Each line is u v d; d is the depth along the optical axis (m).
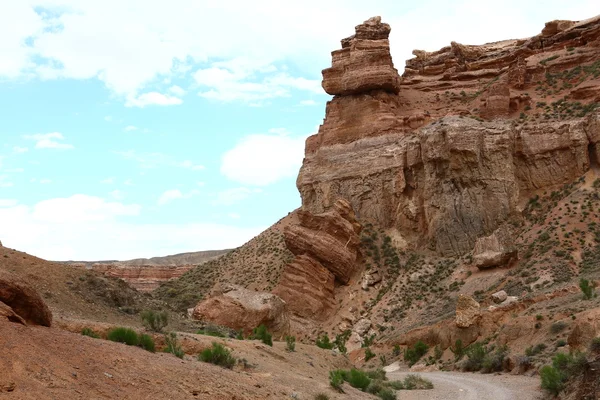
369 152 95.50
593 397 22.69
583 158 80.56
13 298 16.45
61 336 16.50
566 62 99.06
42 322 17.17
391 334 70.31
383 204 91.25
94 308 32.28
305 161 103.88
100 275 37.62
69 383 13.36
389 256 86.06
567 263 67.44
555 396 27.08
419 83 114.75
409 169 90.50
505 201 80.81
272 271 92.75
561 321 45.91
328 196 96.25
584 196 76.75
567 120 83.62
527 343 47.50
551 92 93.69
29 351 13.88
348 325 77.25
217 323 49.72
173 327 36.72
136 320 33.84
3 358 12.84
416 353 60.97
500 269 73.00
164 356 21.28
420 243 86.38
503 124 85.94
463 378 43.22
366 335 73.81
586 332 36.72
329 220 84.38
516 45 119.00
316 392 25.81
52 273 33.38
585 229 72.00
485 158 82.38
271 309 51.81
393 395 31.48
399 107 103.62
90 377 14.34
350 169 95.75
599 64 94.62
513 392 32.22
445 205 83.44
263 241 105.50
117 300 35.34
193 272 107.12
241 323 50.00
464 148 82.19
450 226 82.31
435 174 85.38
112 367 15.84
